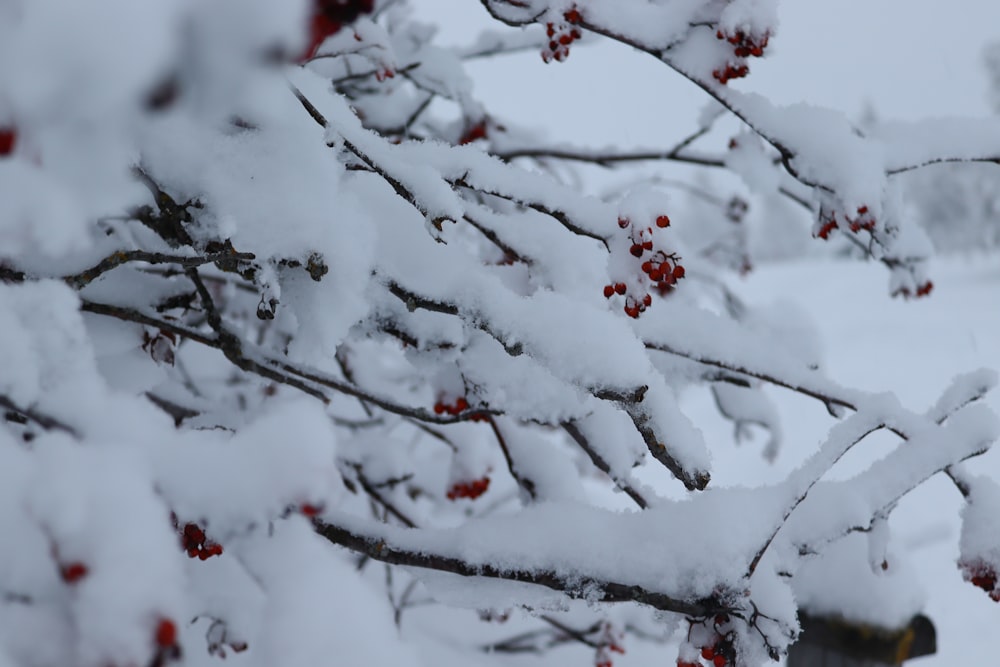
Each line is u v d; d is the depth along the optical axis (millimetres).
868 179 2398
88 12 678
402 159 2242
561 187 2234
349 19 835
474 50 2979
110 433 1893
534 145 2979
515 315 2186
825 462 2271
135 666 1325
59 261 2111
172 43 711
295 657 1492
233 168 2154
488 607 2215
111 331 2242
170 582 1411
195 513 1753
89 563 1377
